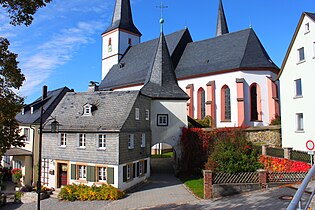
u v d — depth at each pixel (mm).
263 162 20031
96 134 22359
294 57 26484
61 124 24531
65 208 18641
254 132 27859
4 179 32406
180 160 27391
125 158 22016
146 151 26125
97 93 26656
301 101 25484
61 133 24594
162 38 31953
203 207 14195
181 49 44719
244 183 16234
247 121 34500
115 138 21406
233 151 18797
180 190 20047
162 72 30703
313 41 24172
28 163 29438
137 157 24078
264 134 28188
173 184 22516
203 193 17516
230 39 39406
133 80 44281
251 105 34906
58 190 23594
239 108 34000
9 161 33844
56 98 34594
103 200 19734
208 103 36125
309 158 18625
